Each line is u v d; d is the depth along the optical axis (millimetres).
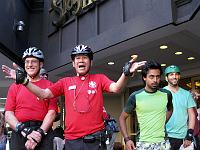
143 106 2898
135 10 6109
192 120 3342
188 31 5711
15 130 2529
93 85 2426
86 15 7645
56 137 2979
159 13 5379
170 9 5148
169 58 7820
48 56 9109
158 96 2922
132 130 10055
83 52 2459
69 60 7711
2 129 3359
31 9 10250
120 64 8188
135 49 6848
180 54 7465
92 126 2346
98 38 6910
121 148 8852
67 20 8406
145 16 5691
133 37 5914
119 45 6461
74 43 7910
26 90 2631
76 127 2352
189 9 4961
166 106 2945
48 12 9508
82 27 7750
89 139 2316
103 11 7074
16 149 2562
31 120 2570
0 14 7605
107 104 12336
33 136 2441
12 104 2652
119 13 6516
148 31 5582
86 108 2352
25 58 2688
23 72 2346
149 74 2895
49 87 2502
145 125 2881
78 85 2443
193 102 3441
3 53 7895
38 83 2676
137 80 10367
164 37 6023
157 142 2826
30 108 2588
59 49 8562
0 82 10664
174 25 5242
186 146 3262
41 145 2537
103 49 6727
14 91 2678
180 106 3359
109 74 9273
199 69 8602
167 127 3316
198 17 4973
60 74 9164
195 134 3617
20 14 9211
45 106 2621
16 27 8719
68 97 2438
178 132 3307
